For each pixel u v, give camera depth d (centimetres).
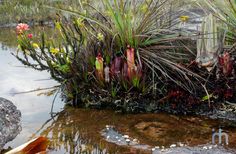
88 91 346
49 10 680
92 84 345
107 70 339
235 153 280
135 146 291
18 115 321
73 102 344
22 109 336
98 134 305
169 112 330
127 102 337
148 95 338
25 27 365
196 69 344
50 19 655
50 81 381
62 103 346
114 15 348
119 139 299
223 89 334
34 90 365
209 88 338
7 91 364
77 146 293
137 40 347
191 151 282
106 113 330
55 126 315
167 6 365
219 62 338
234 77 338
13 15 669
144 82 336
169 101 334
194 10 429
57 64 356
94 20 349
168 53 350
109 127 312
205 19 355
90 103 341
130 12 352
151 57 345
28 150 280
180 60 350
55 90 364
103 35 353
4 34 566
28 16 666
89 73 343
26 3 746
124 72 337
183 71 340
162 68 346
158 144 292
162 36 353
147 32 351
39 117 327
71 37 364
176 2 370
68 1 630
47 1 729
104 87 343
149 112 331
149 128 310
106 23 364
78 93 346
